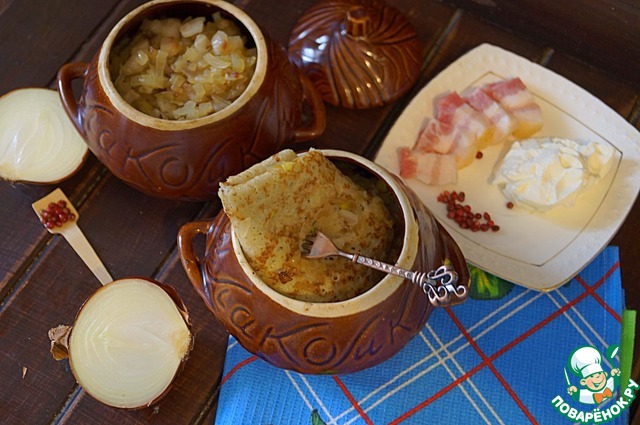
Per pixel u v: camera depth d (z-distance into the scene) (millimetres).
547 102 632
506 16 654
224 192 458
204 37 556
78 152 610
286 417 561
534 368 569
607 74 642
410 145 623
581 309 583
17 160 604
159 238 604
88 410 566
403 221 503
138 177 551
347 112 639
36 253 599
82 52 644
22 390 570
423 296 500
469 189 621
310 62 629
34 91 623
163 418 566
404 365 571
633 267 597
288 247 485
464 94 635
